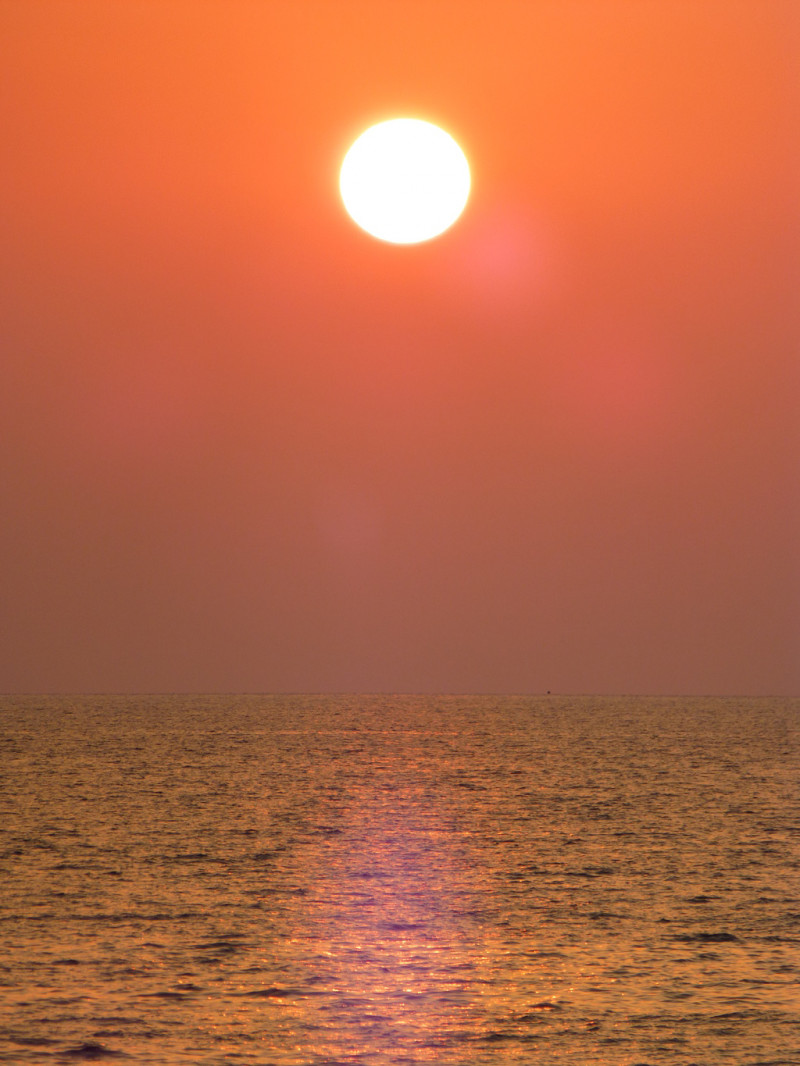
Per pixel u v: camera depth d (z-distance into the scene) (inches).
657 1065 1769.2
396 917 2741.1
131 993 2070.6
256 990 2102.6
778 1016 1984.5
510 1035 1884.8
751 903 2947.8
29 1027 1881.2
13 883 3093.0
